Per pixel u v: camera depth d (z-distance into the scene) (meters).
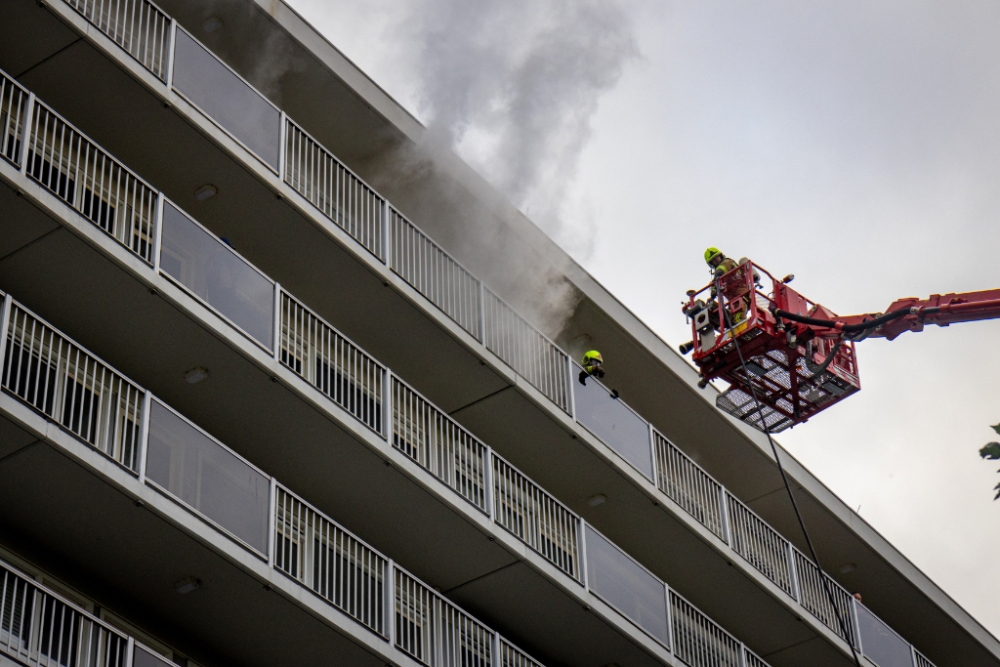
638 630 26.39
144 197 23.95
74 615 19.25
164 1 25.91
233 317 22.62
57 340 21.78
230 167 24.36
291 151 25.67
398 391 25.09
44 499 20.36
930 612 35.66
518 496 26.53
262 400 23.09
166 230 22.48
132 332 22.19
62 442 19.59
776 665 31.31
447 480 25.11
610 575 26.55
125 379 20.81
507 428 27.53
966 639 36.25
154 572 21.44
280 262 25.42
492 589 25.69
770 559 30.36
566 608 25.89
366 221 26.62
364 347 26.56
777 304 27.80
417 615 23.88
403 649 22.61
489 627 25.56
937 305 26.80
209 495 21.16
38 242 21.14
